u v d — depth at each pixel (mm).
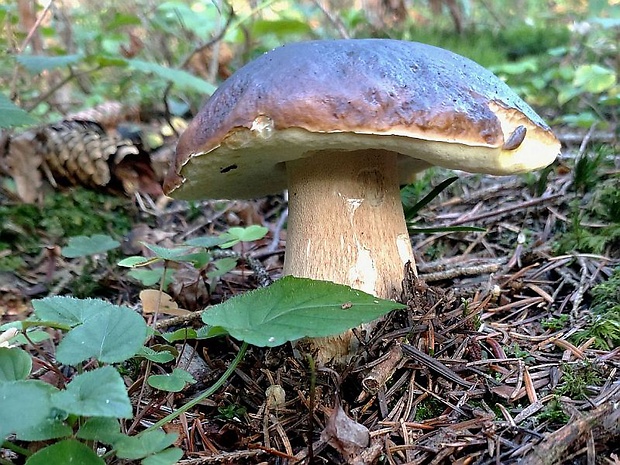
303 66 148
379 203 176
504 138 150
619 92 406
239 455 140
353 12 608
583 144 343
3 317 236
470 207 317
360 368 159
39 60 288
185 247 240
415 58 153
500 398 158
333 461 136
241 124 145
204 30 485
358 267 170
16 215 298
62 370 184
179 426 155
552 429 142
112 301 257
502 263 250
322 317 133
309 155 169
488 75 165
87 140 325
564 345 181
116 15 430
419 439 144
